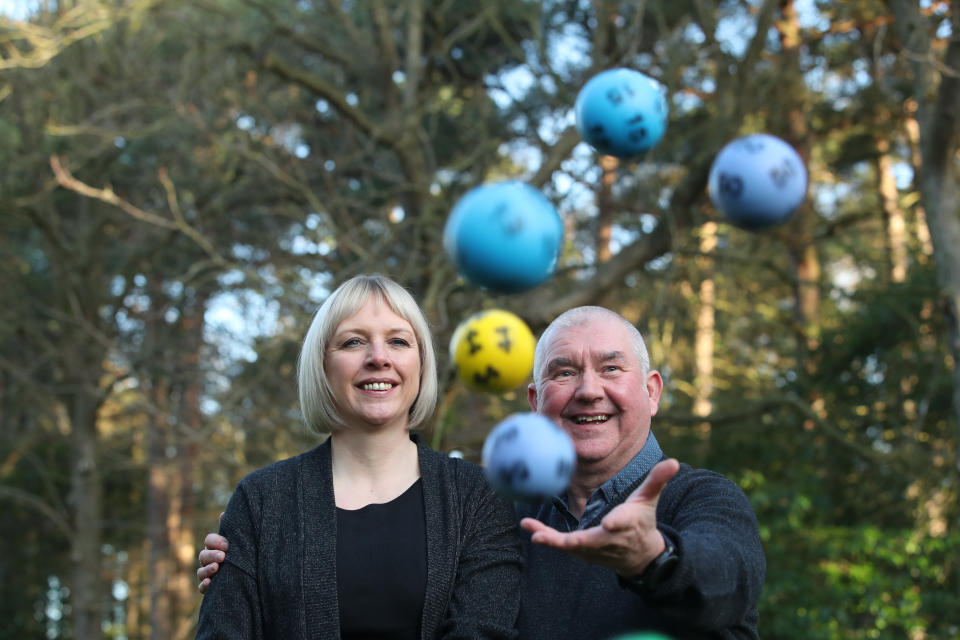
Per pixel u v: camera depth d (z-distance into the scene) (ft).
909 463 31.37
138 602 65.87
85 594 43.96
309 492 8.27
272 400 33.65
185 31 35.55
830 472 36.35
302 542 7.95
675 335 32.81
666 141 31.45
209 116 36.50
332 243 29.89
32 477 55.16
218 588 7.95
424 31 40.57
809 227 40.52
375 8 37.47
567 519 8.65
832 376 37.29
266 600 7.88
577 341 8.50
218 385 33.22
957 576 30.40
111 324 40.65
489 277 5.41
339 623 7.72
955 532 31.86
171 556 57.82
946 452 32.24
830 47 39.63
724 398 38.11
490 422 31.81
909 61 27.37
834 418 35.91
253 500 8.29
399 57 44.37
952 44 25.34
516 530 8.73
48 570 59.26
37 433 49.14
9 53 35.60
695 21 34.83
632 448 8.50
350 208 37.73
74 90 38.32
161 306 42.09
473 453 28.37
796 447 35.73
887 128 42.93
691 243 30.40
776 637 30.25
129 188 43.32
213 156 37.17
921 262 36.17
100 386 40.75
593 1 32.40
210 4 34.40
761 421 35.50
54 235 39.09
